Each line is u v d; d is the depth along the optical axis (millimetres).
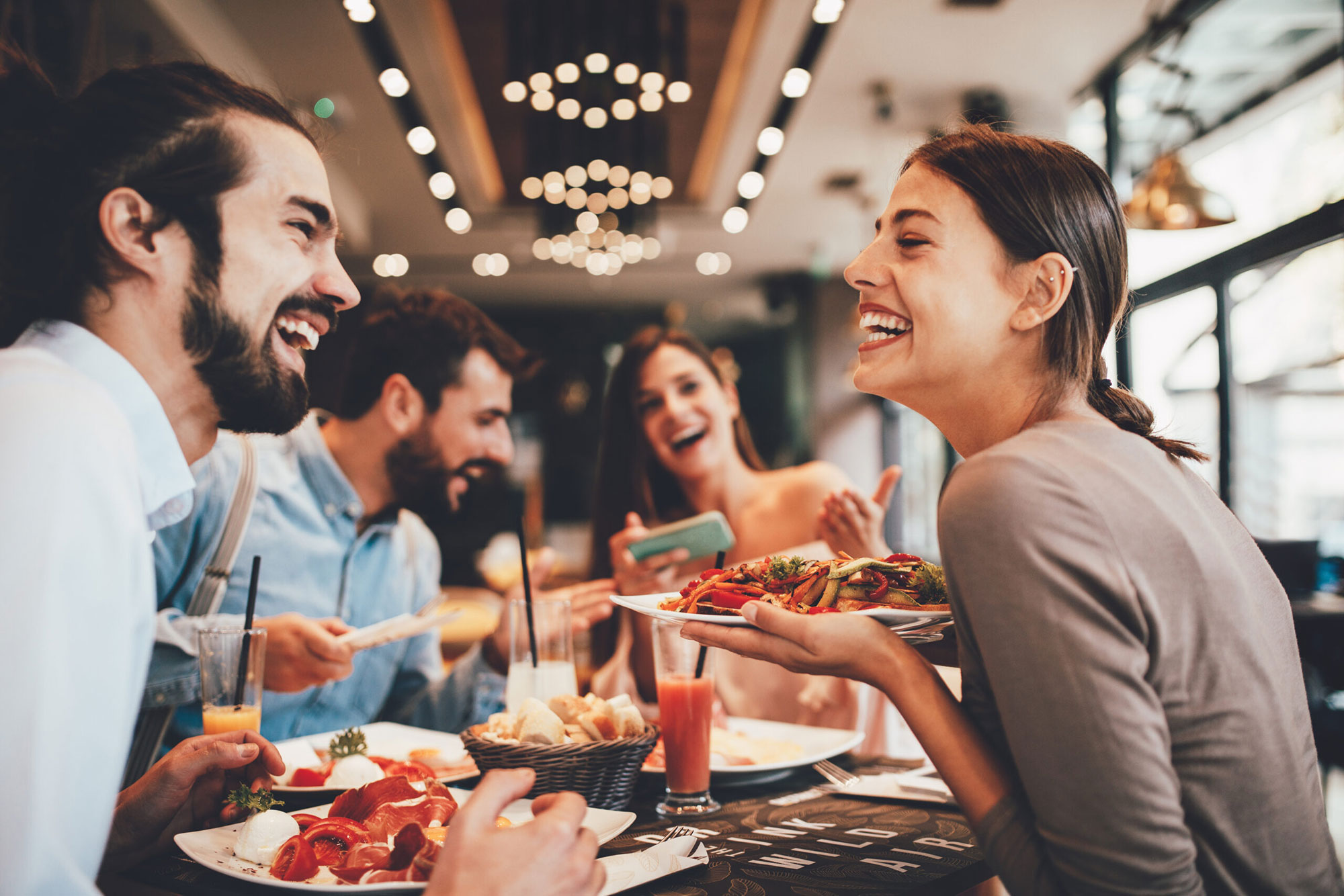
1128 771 715
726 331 13578
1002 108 5574
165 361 945
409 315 2148
